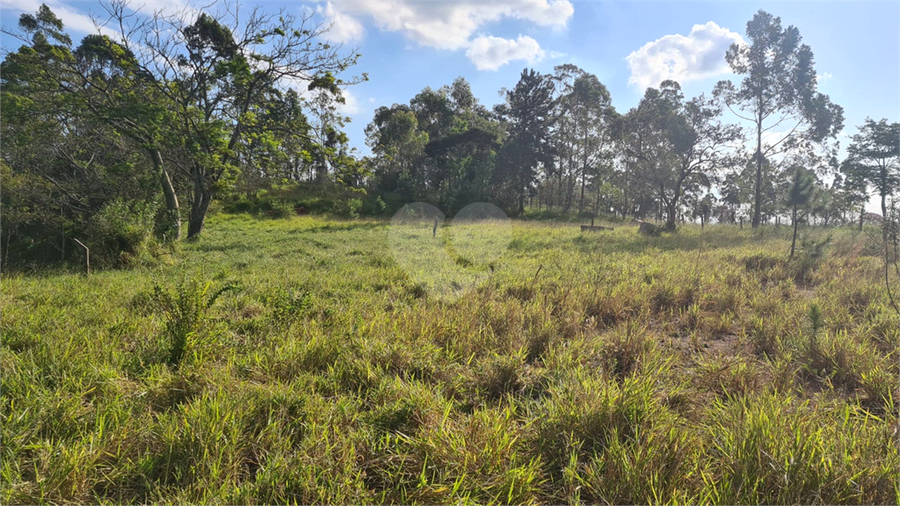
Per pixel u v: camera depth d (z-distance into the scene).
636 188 37.94
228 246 16.80
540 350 4.54
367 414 3.09
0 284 7.77
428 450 2.64
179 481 2.45
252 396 3.13
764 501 2.29
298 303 5.52
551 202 56.62
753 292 6.86
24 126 16.86
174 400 3.22
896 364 3.82
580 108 45.03
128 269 11.70
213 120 20.03
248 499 2.25
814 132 28.33
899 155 30.47
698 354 4.55
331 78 20.44
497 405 3.43
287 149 21.80
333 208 40.94
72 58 17.64
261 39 19.81
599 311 6.05
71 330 4.77
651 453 2.50
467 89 61.47
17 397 3.11
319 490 2.32
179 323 4.07
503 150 45.28
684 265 9.62
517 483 2.41
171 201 19.58
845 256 10.48
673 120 28.34
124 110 16.75
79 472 2.38
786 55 27.83
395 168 52.03
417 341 4.39
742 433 2.68
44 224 15.46
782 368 3.86
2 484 2.29
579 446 2.71
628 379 3.28
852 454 2.52
